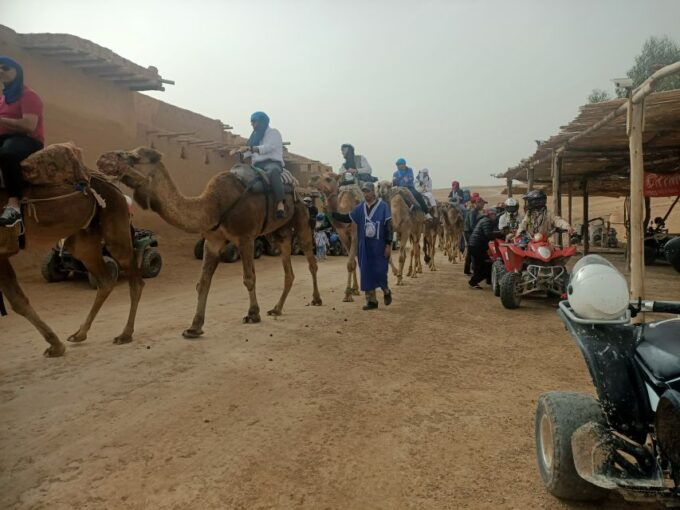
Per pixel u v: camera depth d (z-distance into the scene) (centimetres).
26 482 333
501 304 993
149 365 580
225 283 1328
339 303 1002
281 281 1370
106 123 1680
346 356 620
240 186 756
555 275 919
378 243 909
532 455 370
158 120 1995
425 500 314
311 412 448
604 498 313
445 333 744
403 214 1237
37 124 563
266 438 398
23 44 1408
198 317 714
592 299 281
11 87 554
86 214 615
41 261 1421
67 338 704
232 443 389
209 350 643
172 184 665
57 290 1145
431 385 518
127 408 455
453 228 2005
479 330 764
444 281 1359
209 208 704
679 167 1689
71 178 580
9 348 655
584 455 260
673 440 229
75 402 470
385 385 518
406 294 1121
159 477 339
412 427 418
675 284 1266
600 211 4062
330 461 362
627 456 338
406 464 358
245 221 764
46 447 382
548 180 2136
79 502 310
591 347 282
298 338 706
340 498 316
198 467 353
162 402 470
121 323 809
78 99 1584
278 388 508
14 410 451
